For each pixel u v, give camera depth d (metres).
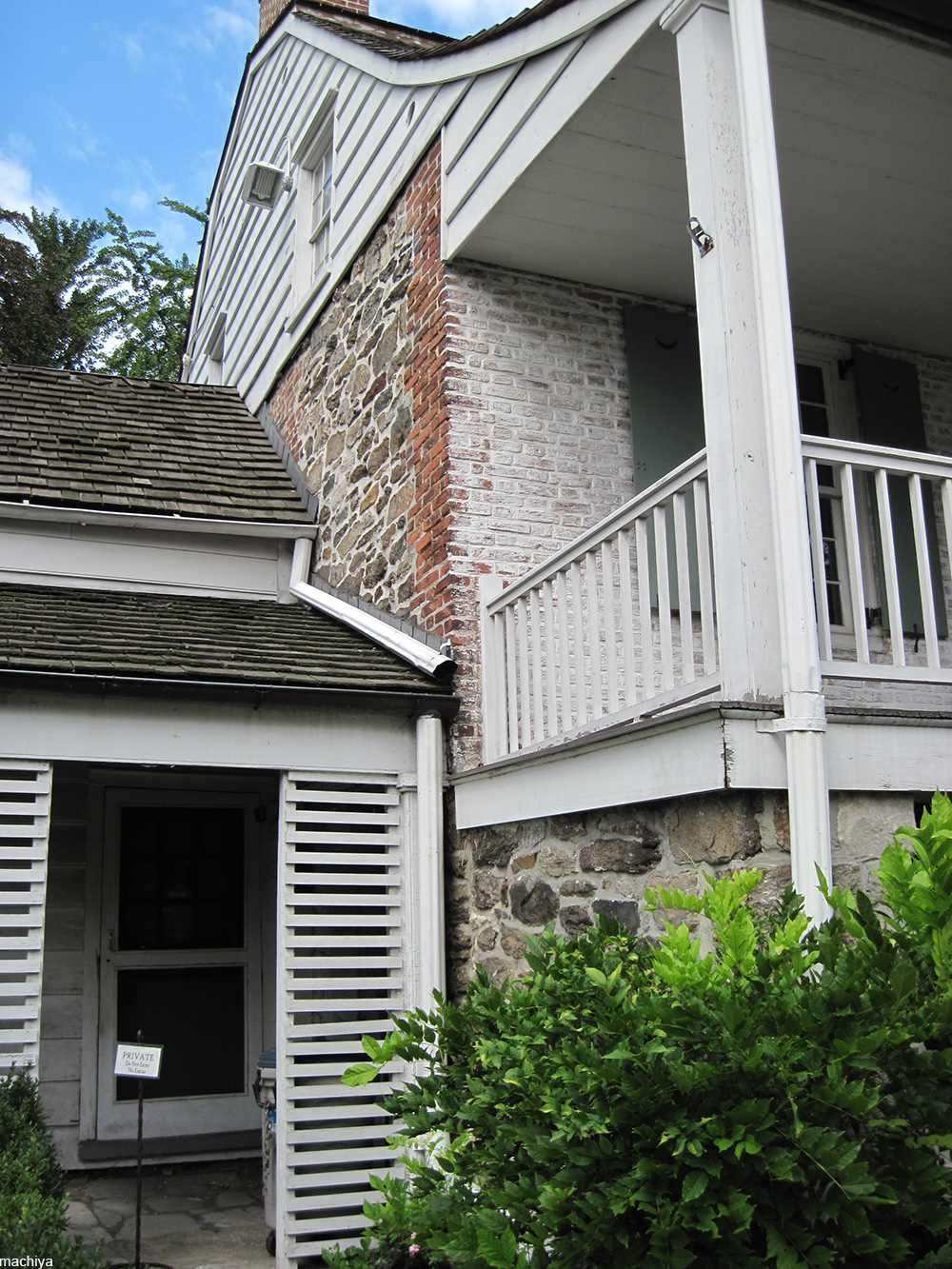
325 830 5.37
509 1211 2.16
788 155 4.97
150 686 4.73
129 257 24.98
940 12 4.17
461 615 5.48
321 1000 5.04
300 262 8.31
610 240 5.70
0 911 5.35
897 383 6.68
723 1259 1.98
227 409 9.17
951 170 5.12
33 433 7.40
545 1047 2.43
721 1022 2.06
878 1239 1.92
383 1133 4.78
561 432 5.90
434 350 5.88
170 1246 4.83
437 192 6.00
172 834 6.78
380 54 6.85
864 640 3.66
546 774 4.46
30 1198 3.45
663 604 3.99
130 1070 4.19
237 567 7.15
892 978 2.08
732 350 3.66
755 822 3.35
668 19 4.03
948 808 2.41
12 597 5.85
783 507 3.41
